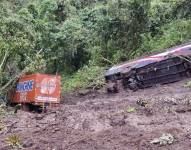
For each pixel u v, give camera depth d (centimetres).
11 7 3130
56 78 1925
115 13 2881
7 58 2211
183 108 1209
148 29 2919
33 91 1880
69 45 3083
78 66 3262
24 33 2323
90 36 3164
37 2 3512
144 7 2825
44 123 1266
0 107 1695
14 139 1016
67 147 941
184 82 1866
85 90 2359
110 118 1204
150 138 932
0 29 2206
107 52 3034
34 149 950
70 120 1258
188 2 2753
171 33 2725
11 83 2109
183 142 880
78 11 3634
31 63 2195
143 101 1409
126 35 2909
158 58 1970
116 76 2125
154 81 1970
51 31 3064
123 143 923
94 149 903
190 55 1912
